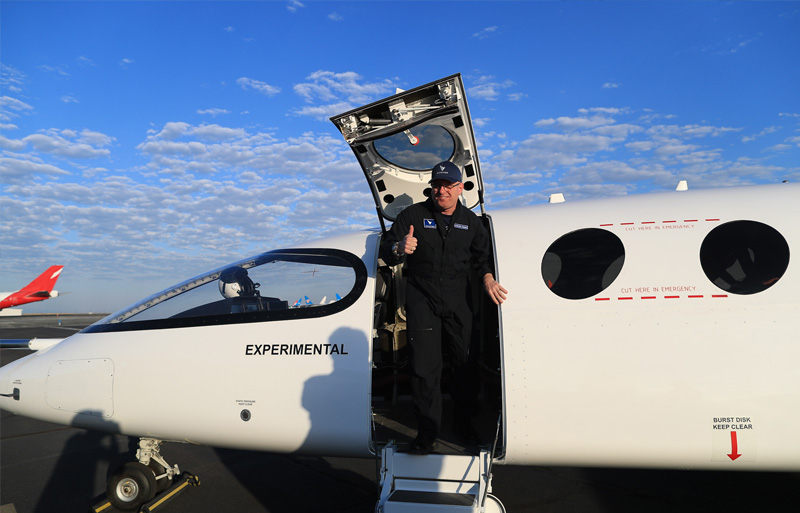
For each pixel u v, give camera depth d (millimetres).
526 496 4598
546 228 3691
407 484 3240
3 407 4387
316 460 5812
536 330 3291
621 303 3271
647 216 3596
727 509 4223
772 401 3074
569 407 3205
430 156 3859
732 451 3127
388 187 4074
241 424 3672
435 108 3432
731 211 3518
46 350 4441
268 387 3600
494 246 3646
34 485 5082
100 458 5965
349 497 4656
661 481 4910
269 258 4121
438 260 3270
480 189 3977
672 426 3139
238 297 3916
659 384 3143
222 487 4938
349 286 3717
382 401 4512
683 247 3391
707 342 3141
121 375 3922
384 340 4133
